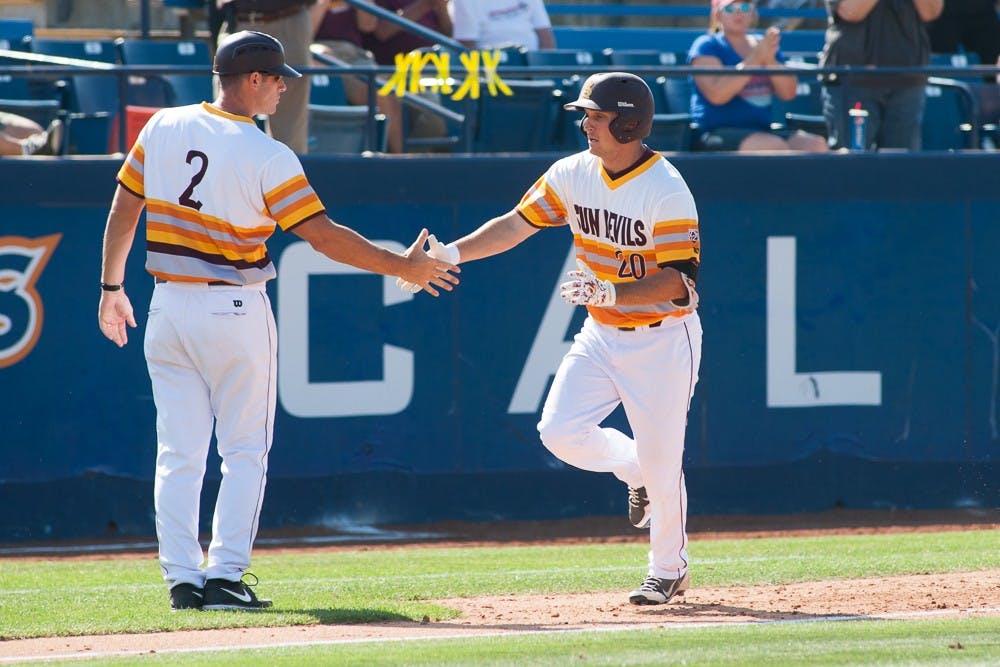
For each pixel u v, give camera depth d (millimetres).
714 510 35031
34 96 34469
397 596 20719
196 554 18266
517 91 35250
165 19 45344
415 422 33812
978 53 43844
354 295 33344
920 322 35875
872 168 35438
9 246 31297
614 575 23484
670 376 18438
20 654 15602
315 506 33219
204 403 18141
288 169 17438
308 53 32281
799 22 50750
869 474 35750
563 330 34406
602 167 18344
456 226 33656
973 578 22297
